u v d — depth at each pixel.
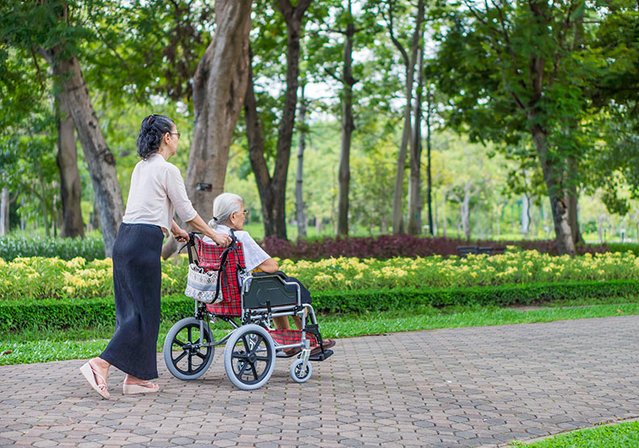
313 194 68.75
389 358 7.75
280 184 23.66
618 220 74.00
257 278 6.22
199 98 15.91
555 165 20.72
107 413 5.20
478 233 77.50
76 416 5.10
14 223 49.38
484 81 23.95
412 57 27.55
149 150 5.94
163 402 5.56
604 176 29.20
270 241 21.45
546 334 9.69
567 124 20.89
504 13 20.14
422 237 26.22
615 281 14.92
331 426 5.03
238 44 15.61
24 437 4.58
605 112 26.14
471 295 13.08
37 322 9.49
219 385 6.23
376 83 31.61
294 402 5.69
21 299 9.88
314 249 20.80
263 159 23.72
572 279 15.18
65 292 10.23
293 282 6.42
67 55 14.73
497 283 14.36
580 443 4.62
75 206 26.48
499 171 63.94
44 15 14.00
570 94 20.36
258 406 5.53
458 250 21.09
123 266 5.73
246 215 6.46
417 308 12.36
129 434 4.68
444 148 66.56
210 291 6.12
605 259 17.03
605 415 5.61
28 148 28.12
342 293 11.80
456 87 24.97
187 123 32.50
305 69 28.27
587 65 19.98
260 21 24.31
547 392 6.30
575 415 5.57
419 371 7.07
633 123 26.17
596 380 6.86
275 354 6.34
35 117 25.83
